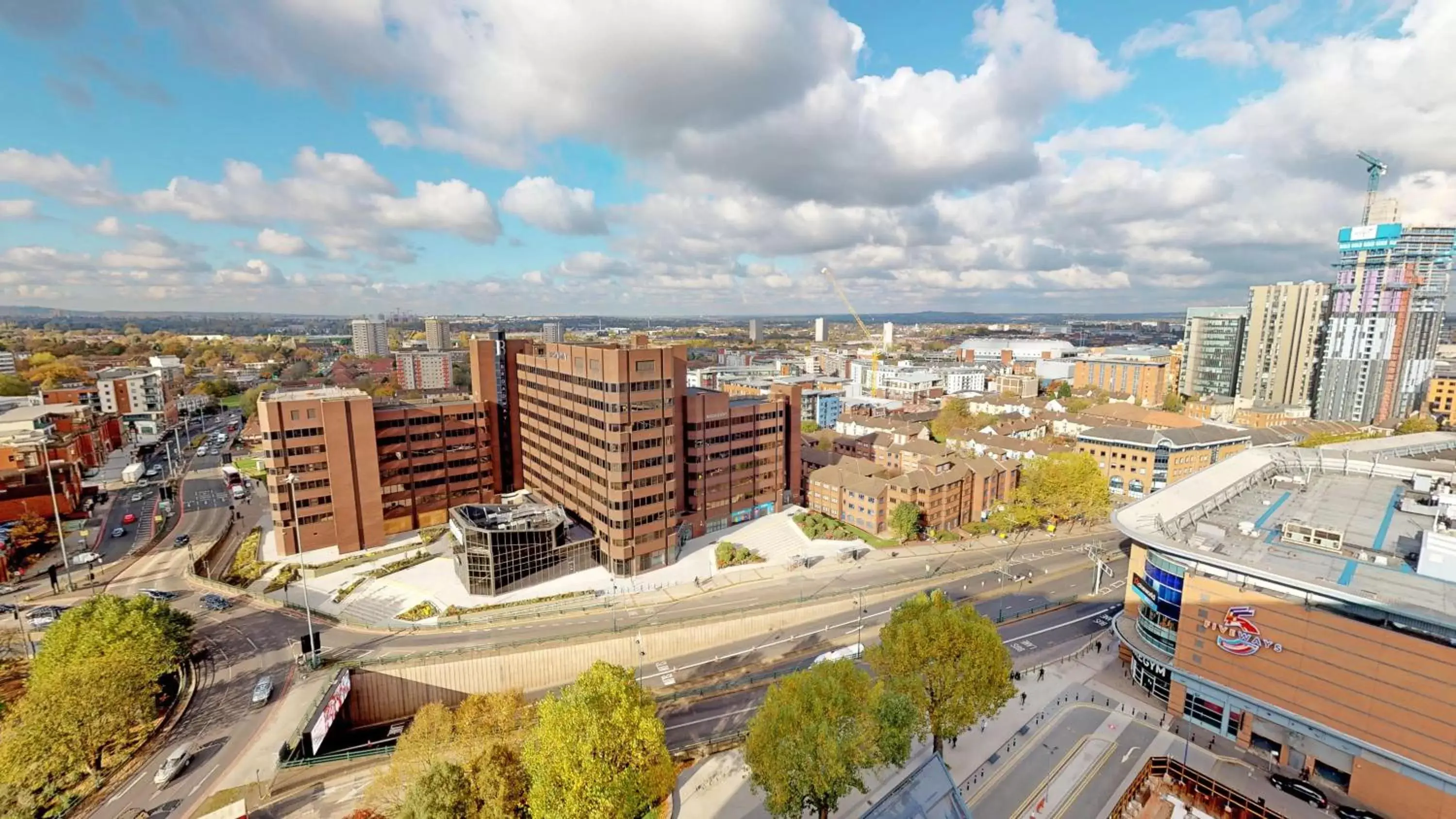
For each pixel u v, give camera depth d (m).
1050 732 78.62
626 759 55.94
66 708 62.50
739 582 120.81
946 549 139.88
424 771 56.59
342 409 129.62
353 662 89.19
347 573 121.56
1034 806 66.69
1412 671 59.94
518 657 94.12
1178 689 80.56
